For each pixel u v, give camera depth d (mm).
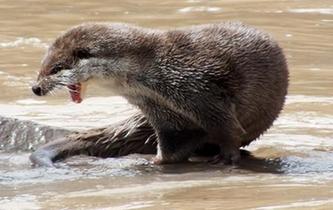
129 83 26375
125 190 22484
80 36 26422
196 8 48594
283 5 49250
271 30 43969
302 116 30172
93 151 27125
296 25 45094
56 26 44969
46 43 41344
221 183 23047
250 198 20922
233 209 19781
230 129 26078
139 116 27328
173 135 26422
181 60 26172
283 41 41875
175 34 26594
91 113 30812
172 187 22672
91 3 50656
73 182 23828
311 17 46844
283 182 22906
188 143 26359
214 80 26031
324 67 37344
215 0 50281
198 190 22141
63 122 29672
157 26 44750
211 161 26266
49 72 26422
